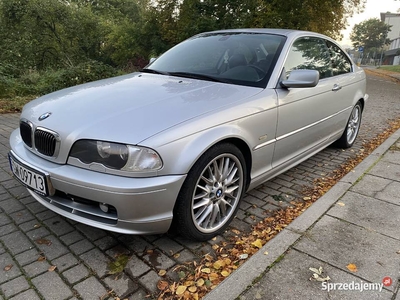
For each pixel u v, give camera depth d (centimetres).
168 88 251
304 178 352
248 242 233
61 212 214
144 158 183
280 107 264
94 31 2208
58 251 217
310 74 256
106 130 191
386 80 1770
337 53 405
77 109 217
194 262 210
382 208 271
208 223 230
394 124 616
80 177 189
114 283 190
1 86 785
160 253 218
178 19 1836
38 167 208
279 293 177
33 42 1850
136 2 2777
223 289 179
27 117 232
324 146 385
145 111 206
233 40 322
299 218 252
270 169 278
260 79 271
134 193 182
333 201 280
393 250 215
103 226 197
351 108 421
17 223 248
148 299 179
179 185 195
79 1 2409
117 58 2208
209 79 279
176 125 196
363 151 448
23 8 1816
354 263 202
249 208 283
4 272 195
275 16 1462
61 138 199
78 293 182
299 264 200
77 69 982
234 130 223
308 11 1488
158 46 2002
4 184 311
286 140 285
